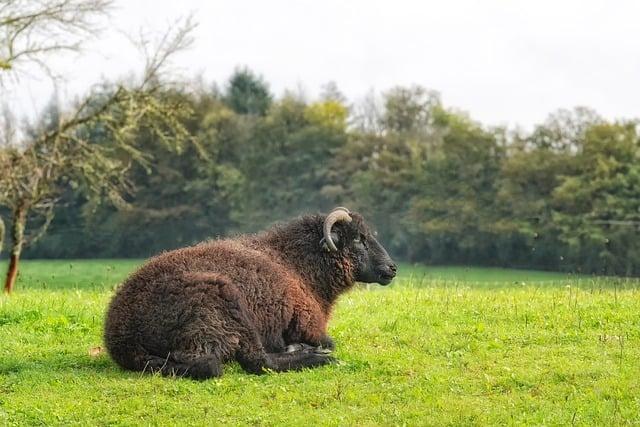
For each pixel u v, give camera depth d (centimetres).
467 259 6581
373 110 8156
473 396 875
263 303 1018
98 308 1412
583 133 6391
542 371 941
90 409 842
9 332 1232
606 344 1073
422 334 1155
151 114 3155
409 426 780
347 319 1295
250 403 856
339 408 841
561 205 6131
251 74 9550
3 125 2925
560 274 5241
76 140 3030
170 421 804
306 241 1141
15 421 816
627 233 5484
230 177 7331
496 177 6588
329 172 7625
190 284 967
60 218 7275
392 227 7062
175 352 954
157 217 7412
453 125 6750
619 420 781
